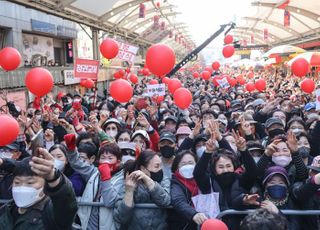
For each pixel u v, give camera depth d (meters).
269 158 4.41
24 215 2.75
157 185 3.75
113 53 8.80
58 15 13.87
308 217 3.89
